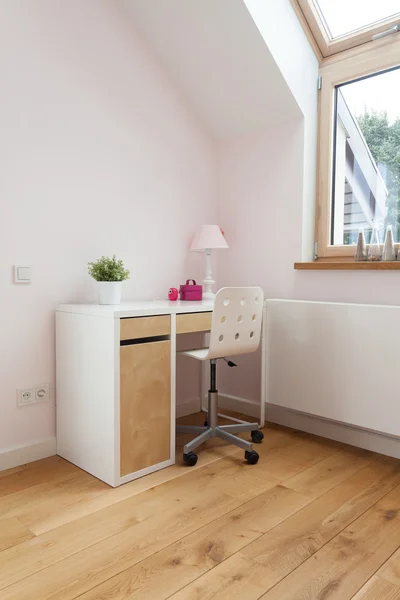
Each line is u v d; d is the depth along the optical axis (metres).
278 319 2.50
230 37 2.29
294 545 1.45
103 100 2.32
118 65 2.38
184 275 2.79
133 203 2.48
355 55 2.43
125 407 1.86
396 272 2.17
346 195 2.53
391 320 2.04
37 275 2.10
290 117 2.55
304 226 2.55
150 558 1.38
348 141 2.52
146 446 1.96
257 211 2.75
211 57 2.44
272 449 2.26
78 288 2.25
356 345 2.16
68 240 2.21
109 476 1.86
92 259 2.31
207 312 2.21
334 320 2.25
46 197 2.12
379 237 2.39
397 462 2.11
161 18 2.35
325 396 2.29
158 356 1.99
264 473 1.98
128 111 2.44
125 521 1.59
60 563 1.35
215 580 1.28
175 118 2.68
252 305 2.16
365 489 1.84
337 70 2.50
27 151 2.04
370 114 2.42
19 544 1.45
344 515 1.63
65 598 1.21
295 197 2.56
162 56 2.55
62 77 2.15
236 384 2.88
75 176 2.22
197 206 2.85
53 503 1.71
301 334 2.39
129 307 1.99
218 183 2.96
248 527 1.55
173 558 1.38
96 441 1.93
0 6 1.93
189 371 2.83
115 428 1.83
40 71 2.07
